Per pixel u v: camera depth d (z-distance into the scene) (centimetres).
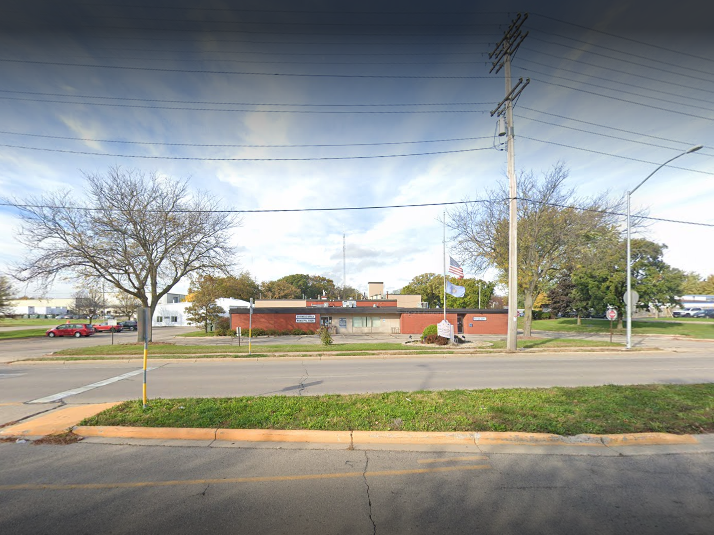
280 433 574
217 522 353
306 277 9269
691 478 450
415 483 433
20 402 822
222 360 1614
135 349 1933
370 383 1032
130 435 587
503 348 1991
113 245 2150
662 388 869
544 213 2448
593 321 5559
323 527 346
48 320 7756
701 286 7619
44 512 369
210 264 2377
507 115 1825
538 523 354
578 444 553
